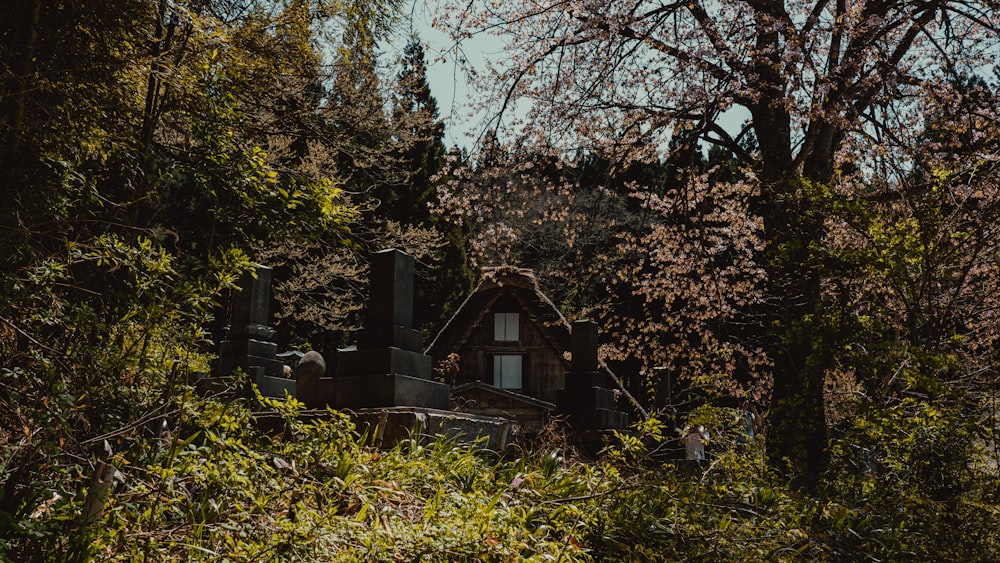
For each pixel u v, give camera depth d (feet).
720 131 35.53
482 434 25.57
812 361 22.82
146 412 14.16
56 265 13.03
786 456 23.13
